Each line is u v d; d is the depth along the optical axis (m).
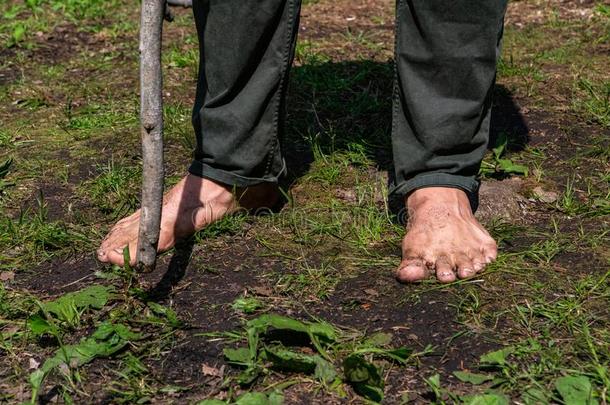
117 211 1.88
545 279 1.67
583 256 1.72
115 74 2.51
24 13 3.09
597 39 2.59
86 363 1.54
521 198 1.89
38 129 2.22
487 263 1.68
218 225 1.79
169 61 2.52
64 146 2.13
